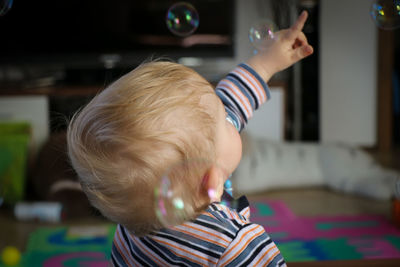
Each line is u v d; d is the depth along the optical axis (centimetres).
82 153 59
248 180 270
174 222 54
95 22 338
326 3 385
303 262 106
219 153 62
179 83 60
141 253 64
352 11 388
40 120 301
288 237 202
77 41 338
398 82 442
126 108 57
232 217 64
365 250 186
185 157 57
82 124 60
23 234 216
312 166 283
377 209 239
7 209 256
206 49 354
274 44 83
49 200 242
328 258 178
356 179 270
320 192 275
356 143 400
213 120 60
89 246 198
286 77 383
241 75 82
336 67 392
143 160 56
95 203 60
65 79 351
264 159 279
